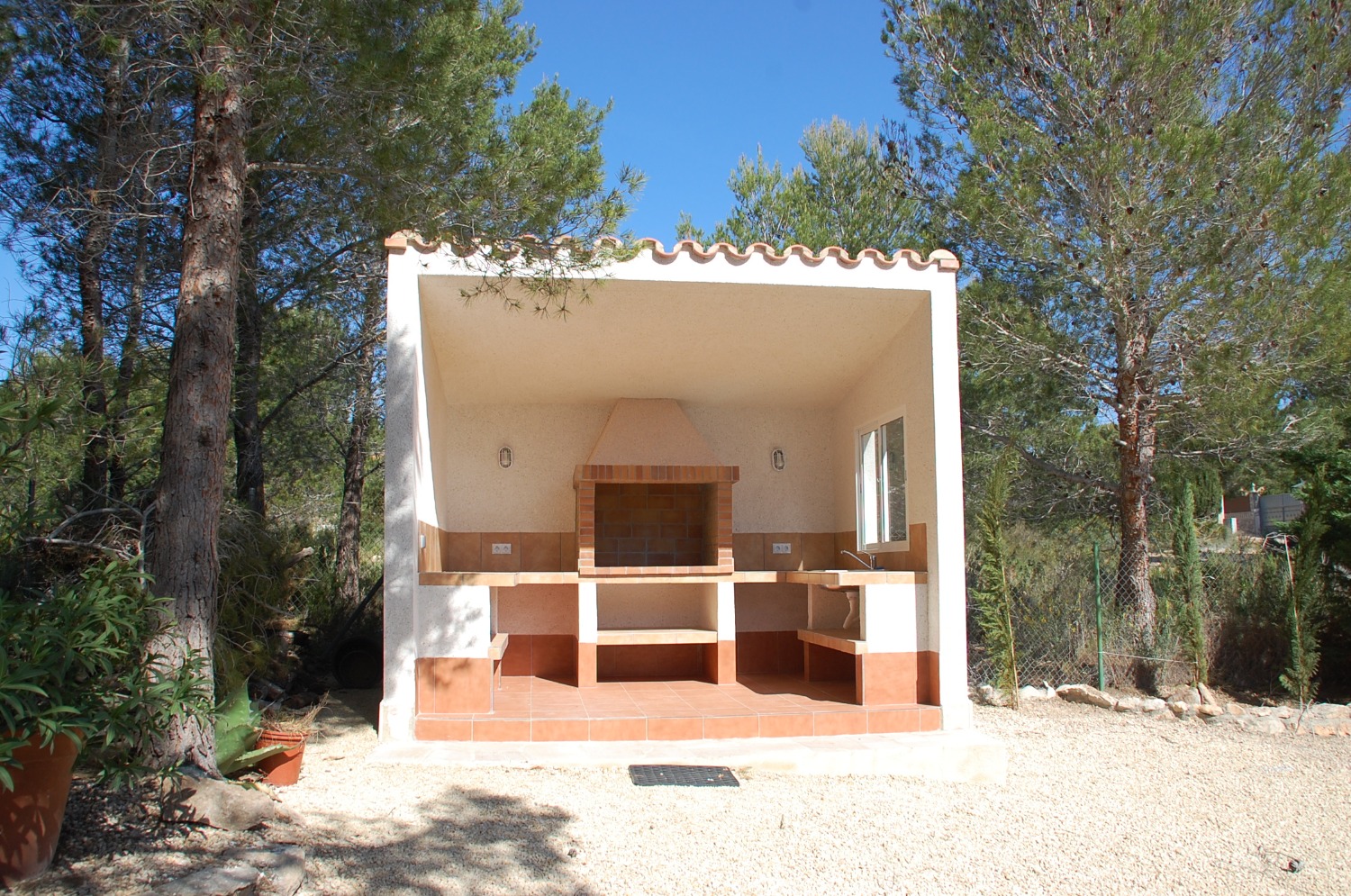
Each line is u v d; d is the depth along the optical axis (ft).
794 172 55.72
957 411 28.27
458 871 16.76
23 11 23.67
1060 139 37.70
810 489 37.42
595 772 23.36
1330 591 36.96
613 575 31.19
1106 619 37.32
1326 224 31.73
